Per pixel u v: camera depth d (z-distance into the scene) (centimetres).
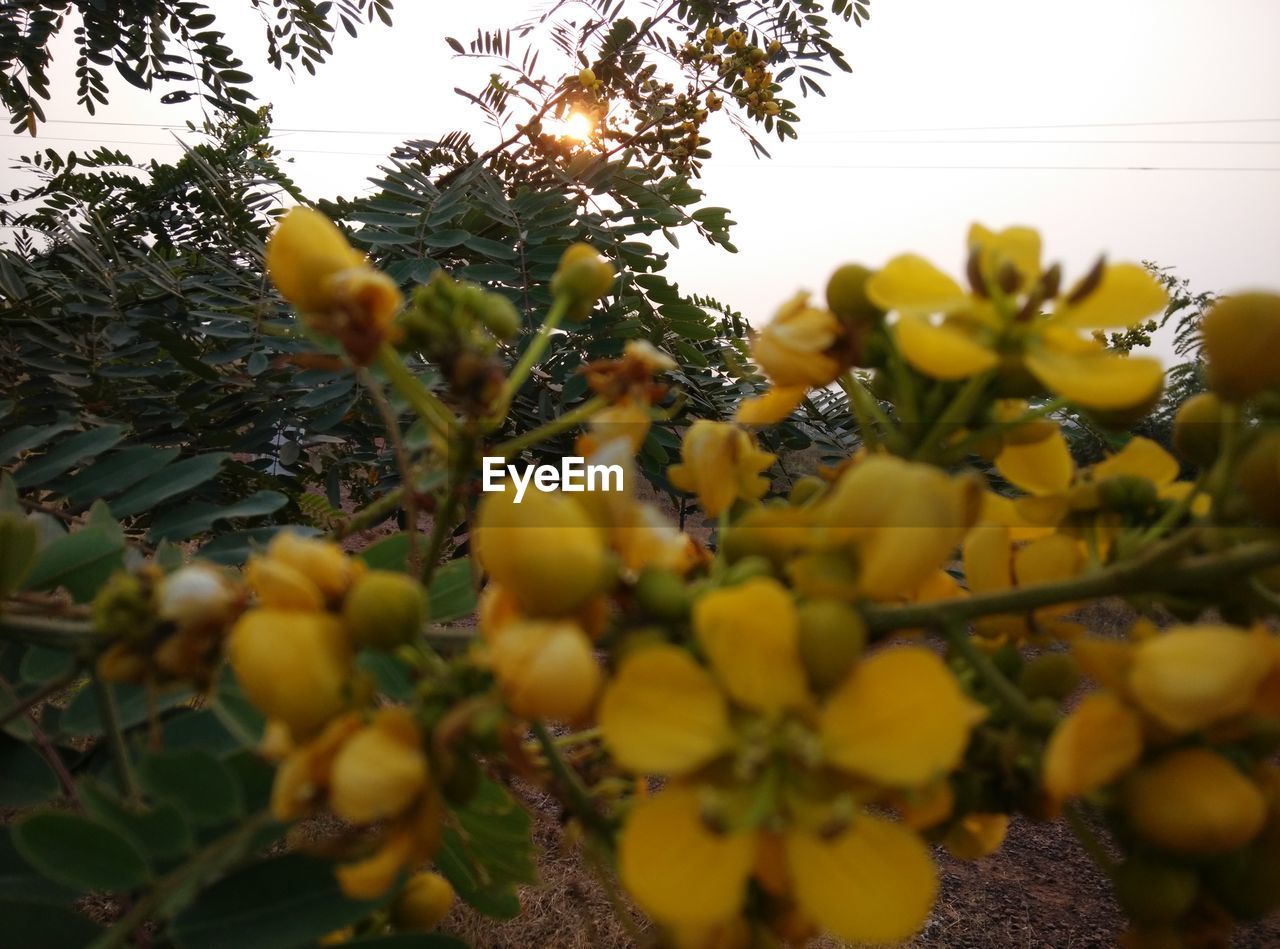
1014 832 75
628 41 69
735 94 73
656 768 9
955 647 10
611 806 13
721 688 9
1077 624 12
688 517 42
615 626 10
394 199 43
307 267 12
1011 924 61
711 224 53
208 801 12
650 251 45
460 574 16
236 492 38
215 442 38
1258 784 10
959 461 12
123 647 11
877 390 13
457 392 12
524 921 52
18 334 38
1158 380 10
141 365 39
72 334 40
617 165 51
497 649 9
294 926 13
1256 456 10
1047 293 11
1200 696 9
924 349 11
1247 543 10
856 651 9
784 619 9
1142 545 11
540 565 9
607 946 50
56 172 61
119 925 11
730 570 11
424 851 10
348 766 9
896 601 12
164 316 42
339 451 43
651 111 72
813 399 49
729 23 71
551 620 10
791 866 9
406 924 16
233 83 58
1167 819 9
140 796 13
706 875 9
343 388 37
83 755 16
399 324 12
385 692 16
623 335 42
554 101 63
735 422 14
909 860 9
